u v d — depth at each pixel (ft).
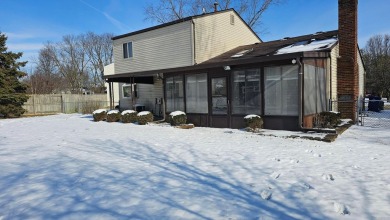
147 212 11.11
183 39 51.21
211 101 39.37
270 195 12.84
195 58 50.14
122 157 20.90
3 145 27.17
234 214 10.89
